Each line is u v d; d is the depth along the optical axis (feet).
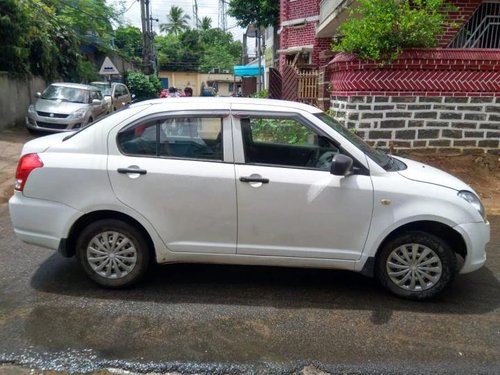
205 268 14.79
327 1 44.88
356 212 12.17
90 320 11.37
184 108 12.64
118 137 12.60
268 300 12.67
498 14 29.22
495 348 10.53
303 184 12.12
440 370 9.66
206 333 10.91
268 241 12.47
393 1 25.21
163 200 12.30
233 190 12.20
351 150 12.44
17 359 9.75
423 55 24.95
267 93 54.75
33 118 42.93
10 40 45.55
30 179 12.57
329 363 9.86
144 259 12.85
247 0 78.18
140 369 9.55
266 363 9.82
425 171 13.29
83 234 12.71
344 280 14.08
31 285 13.28
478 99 25.61
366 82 25.57
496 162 25.46
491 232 18.69
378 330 11.21
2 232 17.85
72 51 64.23
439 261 12.36
